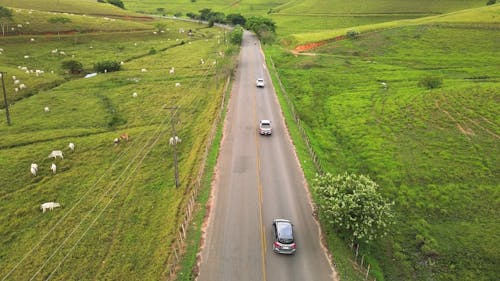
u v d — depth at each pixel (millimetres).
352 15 193875
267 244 34938
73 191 46656
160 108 73938
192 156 52188
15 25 125938
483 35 121375
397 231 41094
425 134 61594
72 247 36688
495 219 41844
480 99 73625
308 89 85375
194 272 31406
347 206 34156
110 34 142875
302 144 56719
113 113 71625
